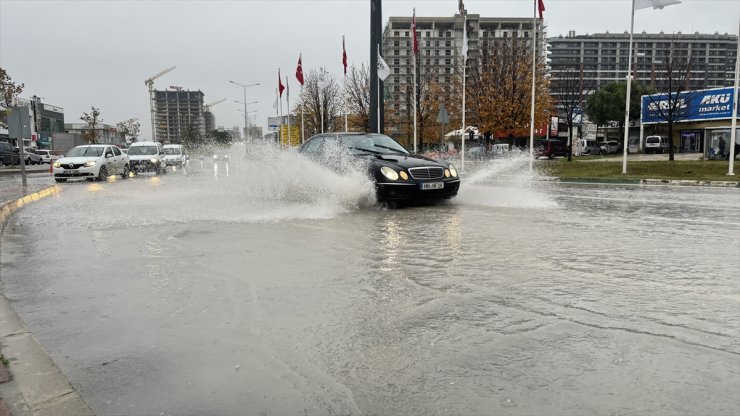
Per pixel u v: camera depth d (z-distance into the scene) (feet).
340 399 8.32
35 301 13.80
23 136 53.42
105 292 14.47
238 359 9.87
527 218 27.58
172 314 12.46
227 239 21.98
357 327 11.41
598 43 513.86
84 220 28.96
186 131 349.20
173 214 29.94
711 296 13.24
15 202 37.09
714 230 23.59
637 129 198.80
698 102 120.26
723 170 70.13
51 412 7.97
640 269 16.15
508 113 122.52
